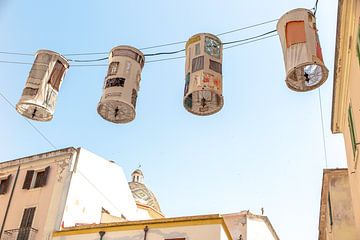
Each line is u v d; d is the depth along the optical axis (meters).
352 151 14.27
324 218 22.72
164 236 21.16
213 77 9.62
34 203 25.38
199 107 10.09
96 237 22.44
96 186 28.33
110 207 29.33
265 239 29.38
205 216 21.00
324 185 20.62
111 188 30.12
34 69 10.54
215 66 9.83
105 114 10.23
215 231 20.39
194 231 20.75
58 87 10.68
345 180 19.91
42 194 25.62
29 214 25.02
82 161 27.58
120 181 31.72
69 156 26.77
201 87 9.42
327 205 21.38
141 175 54.34
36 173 26.81
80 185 26.64
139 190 49.94
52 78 10.55
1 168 27.92
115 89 9.90
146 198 48.94
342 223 18.95
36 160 27.27
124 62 10.27
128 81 10.07
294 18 9.34
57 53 10.82
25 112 10.59
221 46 10.26
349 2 11.66
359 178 13.15
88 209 26.81
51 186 25.77
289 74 8.88
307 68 9.41
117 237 22.03
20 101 10.14
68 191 25.34
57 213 24.44
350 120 14.31
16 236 23.98
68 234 23.19
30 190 26.09
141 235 21.61
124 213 31.02
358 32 11.43
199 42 10.09
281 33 9.44
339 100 15.59
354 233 18.59
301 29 9.16
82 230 22.94
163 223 21.56
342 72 14.23
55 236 23.36
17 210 25.48
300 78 9.43
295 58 8.87
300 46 8.95
